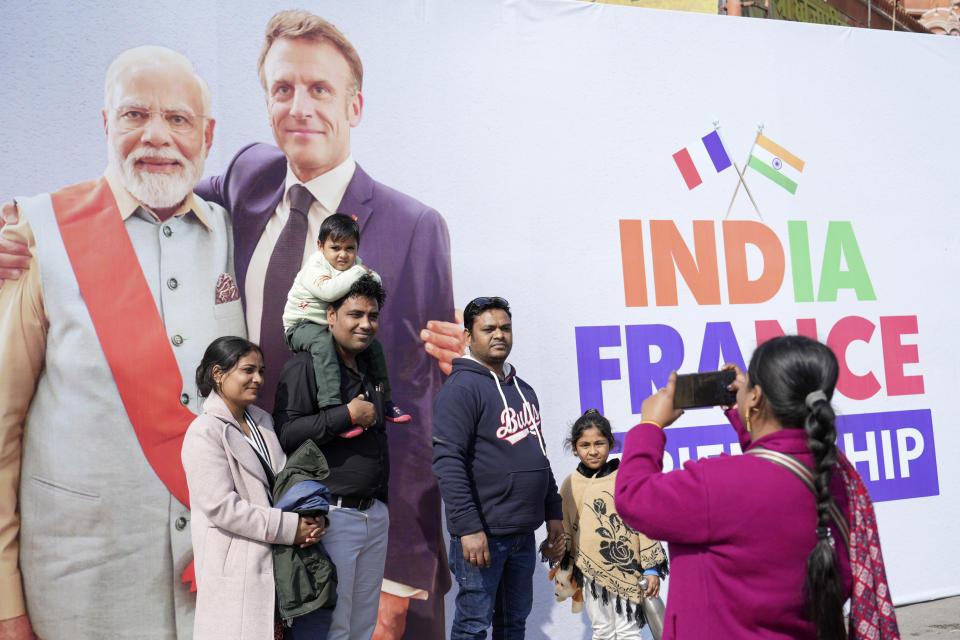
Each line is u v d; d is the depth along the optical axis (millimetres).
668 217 4766
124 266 3797
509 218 4453
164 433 3783
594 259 4602
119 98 3824
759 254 4938
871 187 5207
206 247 3932
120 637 3656
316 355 3168
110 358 3742
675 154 4801
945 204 5359
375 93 4234
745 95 4969
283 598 2822
